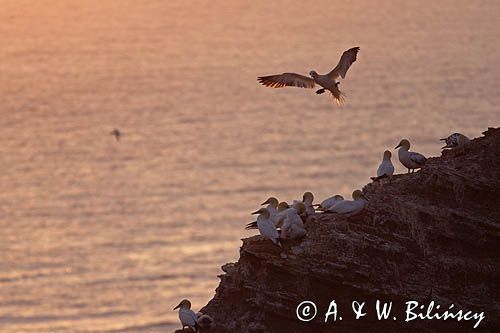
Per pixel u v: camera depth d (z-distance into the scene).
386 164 35.84
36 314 104.25
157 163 181.50
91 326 99.56
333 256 32.72
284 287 32.94
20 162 184.38
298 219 33.34
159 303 105.62
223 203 151.88
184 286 110.88
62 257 125.00
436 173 34.84
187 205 151.12
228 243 128.75
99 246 129.75
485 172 34.94
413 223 33.53
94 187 165.38
